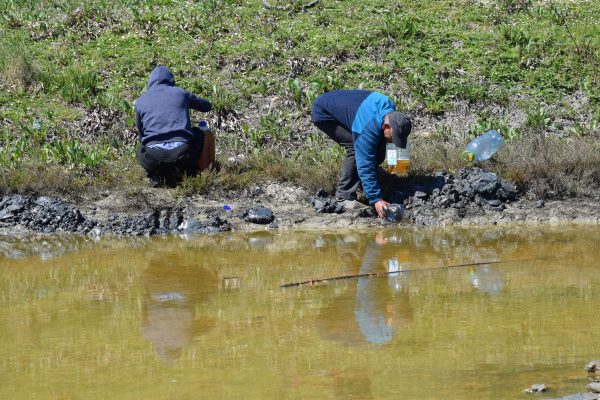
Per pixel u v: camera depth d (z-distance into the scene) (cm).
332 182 3400
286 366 1717
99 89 4269
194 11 5003
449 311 2078
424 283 2355
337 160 3578
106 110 4056
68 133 3909
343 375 1664
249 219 3200
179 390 1603
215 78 4388
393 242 2895
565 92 4350
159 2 5141
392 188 3347
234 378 1656
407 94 4284
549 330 1920
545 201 3375
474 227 3133
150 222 3144
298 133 3978
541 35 4788
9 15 4941
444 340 1861
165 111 3384
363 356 1769
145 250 2825
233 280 2412
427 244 2855
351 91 3161
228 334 1927
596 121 4019
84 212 3228
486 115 4156
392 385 1609
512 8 5156
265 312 2091
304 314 2069
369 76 4422
